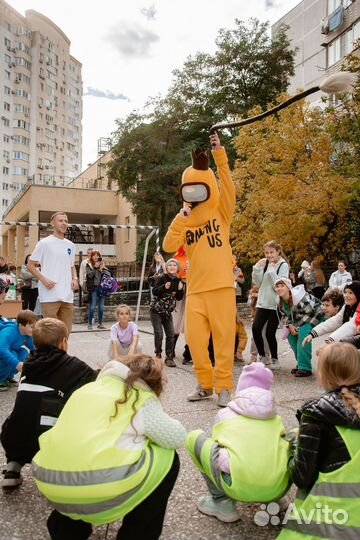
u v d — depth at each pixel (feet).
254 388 9.38
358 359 7.86
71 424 7.57
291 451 8.66
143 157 87.04
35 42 267.18
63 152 292.81
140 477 7.27
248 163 56.54
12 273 46.44
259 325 21.86
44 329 10.22
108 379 8.23
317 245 55.67
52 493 7.17
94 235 133.90
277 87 82.79
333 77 11.29
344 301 18.61
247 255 57.06
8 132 257.75
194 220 16.01
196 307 16.06
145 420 7.78
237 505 9.65
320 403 7.72
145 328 38.09
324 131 54.29
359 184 49.19
